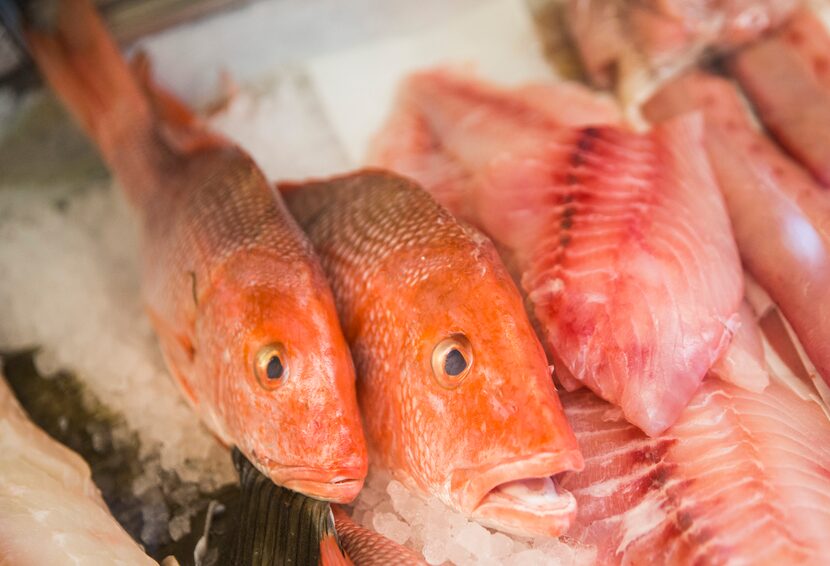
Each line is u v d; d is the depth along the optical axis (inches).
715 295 19.9
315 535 17.9
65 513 19.7
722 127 25.0
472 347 17.7
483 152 24.3
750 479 17.8
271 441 18.6
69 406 23.6
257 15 30.8
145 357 24.4
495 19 30.3
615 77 27.6
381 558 17.8
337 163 27.2
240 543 18.9
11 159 29.5
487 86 27.4
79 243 27.6
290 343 18.3
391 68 29.5
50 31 29.0
